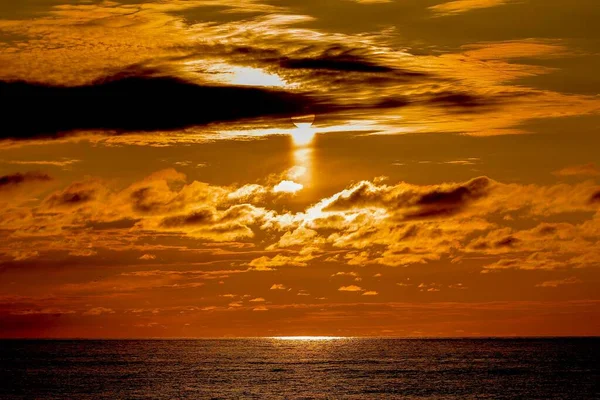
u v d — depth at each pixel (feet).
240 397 342.44
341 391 361.92
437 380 409.69
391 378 421.59
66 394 360.28
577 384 386.73
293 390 365.81
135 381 411.75
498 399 333.42
